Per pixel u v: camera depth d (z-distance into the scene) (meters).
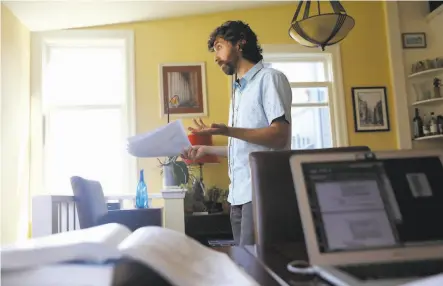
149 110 4.01
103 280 0.54
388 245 0.69
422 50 4.36
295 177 0.74
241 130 1.46
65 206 2.21
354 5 4.35
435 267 0.64
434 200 0.73
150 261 0.59
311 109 4.30
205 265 0.67
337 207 0.72
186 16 4.14
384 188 0.74
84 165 4.07
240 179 1.56
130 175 3.93
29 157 3.77
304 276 0.65
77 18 3.79
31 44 3.90
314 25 2.29
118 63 4.19
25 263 0.54
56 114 4.08
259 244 1.03
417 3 4.40
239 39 1.64
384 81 4.29
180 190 2.45
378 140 4.20
